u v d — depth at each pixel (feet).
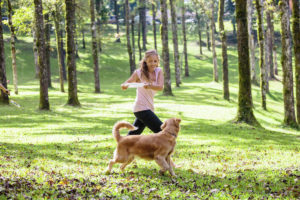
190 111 70.54
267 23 147.64
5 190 14.44
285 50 59.72
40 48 64.59
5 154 24.27
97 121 53.67
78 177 17.85
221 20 97.19
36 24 64.18
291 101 60.08
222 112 71.26
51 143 32.68
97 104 80.64
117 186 16.48
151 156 17.95
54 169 19.63
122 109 71.05
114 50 214.07
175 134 18.11
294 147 35.29
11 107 67.36
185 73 175.01
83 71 173.06
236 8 53.83
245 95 54.90
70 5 73.82
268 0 99.14
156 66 20.21
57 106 72.90
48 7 95.20
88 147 30.96
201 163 23.54
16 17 83.97
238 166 22.61
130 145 18.08
